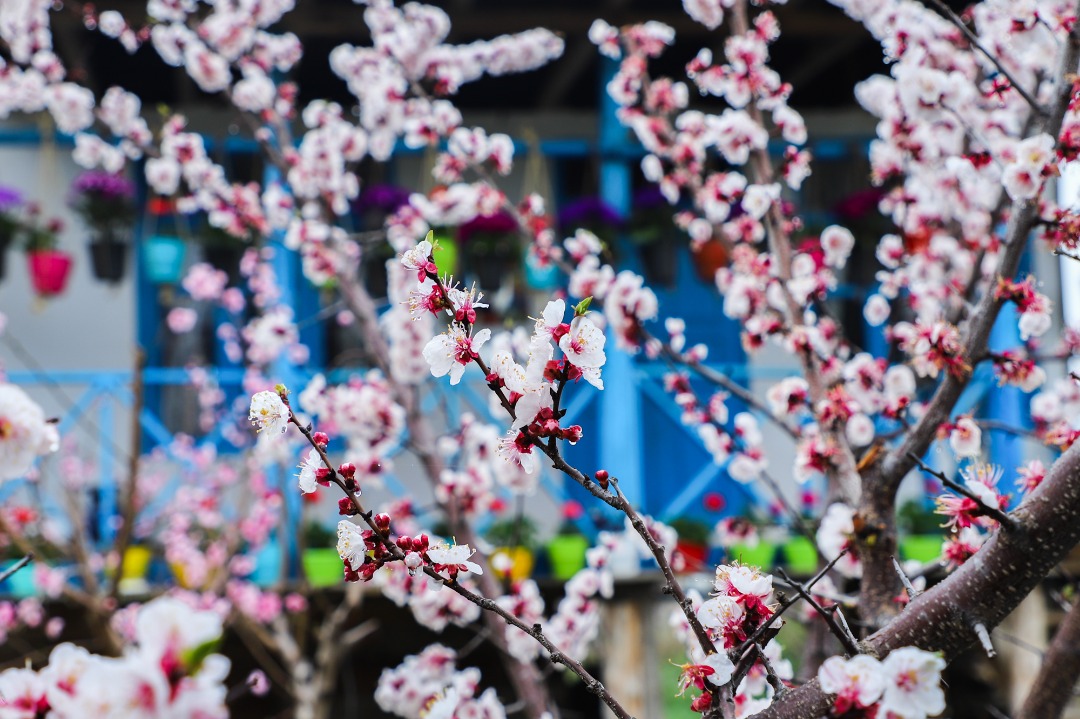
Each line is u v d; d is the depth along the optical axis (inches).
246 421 302.2
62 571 250.5
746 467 152.0
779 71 330.3
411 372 177.2
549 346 68.8
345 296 194.4
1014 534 74.1
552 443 69.6
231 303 310.0
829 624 73.2
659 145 186.1
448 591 149.0
